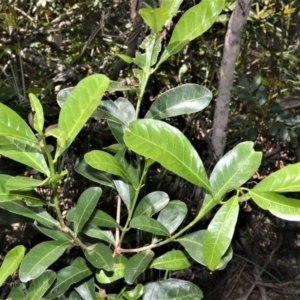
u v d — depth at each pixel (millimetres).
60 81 1018
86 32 1220
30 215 413
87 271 461
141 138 345
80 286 476
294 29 1316
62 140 345
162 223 472
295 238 1161
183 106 441
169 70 1012
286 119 942
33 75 1150
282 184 348
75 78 1020
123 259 455
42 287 435
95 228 462
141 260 435
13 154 366
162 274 712
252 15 1188
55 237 426
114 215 858
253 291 1176
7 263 374
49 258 406
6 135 335
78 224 420
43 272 426
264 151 1067
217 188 379
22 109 732
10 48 1030
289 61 1284
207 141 917
